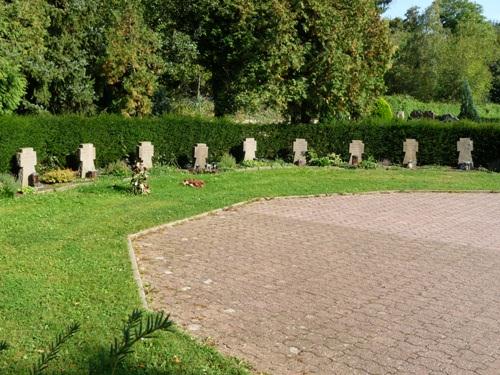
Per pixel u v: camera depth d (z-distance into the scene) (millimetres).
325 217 12492
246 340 5891
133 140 18078
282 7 20703
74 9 21188
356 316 6676
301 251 9570
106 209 11914
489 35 61906
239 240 10203
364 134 21859
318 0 21375
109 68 21031
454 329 6371
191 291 7387
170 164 19141
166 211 11961
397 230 11391
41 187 14297
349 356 5590
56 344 2660
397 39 53031
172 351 5344
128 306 6434
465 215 13117
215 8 22172
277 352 5629
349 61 21969
